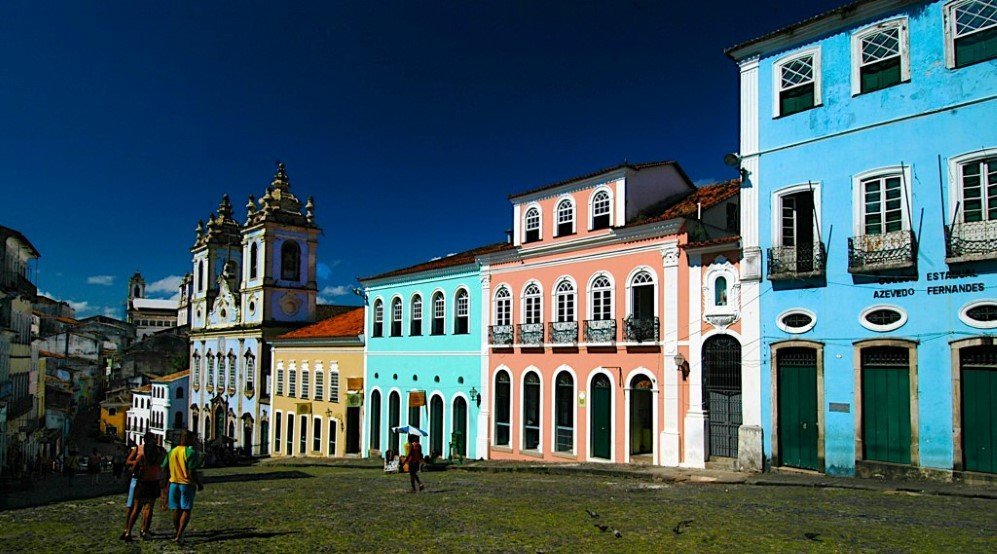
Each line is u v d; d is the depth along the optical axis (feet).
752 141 58.90
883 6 51.67
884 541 31.09
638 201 71.77
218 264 172.35
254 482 66.80
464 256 94.99
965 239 46.39
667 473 57.47
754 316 57.67
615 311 70.28
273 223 142.41
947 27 48.85
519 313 81.51
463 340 88.69
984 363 45.88
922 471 47.80
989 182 46.42
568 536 33.47
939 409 47.37
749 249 58.23
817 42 55.57
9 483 74.23
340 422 111.96
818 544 30.68
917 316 48.60
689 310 63.21
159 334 259.39
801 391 54.80
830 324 53.06
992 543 30.55
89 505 48.49
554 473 65.21
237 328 149.69
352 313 127.54
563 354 74.95
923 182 49.11
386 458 76.84
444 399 90.94
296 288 145.18
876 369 50.88
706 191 74.54
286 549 31.40
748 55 59.88
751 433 56.90
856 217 52.24
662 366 65.21
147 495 33.22
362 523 37.86
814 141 55.06
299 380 125.39
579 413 72.79
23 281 111.55
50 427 155.22
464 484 57.41
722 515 37.99
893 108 50.98
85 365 242.37
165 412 188.44
